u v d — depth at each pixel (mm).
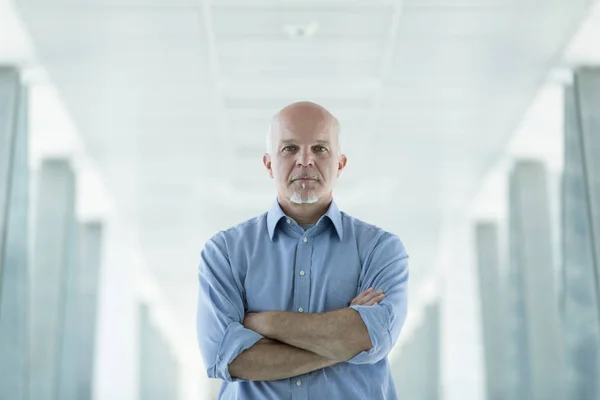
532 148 10977
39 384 10406
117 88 8875
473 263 15328
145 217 15305
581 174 8250
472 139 10664
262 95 9398
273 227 2254
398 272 2250
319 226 2252
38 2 6754
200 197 13820
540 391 10562
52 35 7445
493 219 15102
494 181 12766
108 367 14711
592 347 7910
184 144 10945
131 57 8062
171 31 7512
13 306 7992
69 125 10086
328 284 2209
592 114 8070
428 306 22641
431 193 13445
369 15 7523
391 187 12992
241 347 2111
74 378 10945
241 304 2219
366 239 2279
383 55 8352
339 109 9797
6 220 7832
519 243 11203
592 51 7828
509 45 7797
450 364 17500
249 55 8375
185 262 19406
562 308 8281
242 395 2152
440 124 10102
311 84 9172
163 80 8703
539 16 7133
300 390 2109
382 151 11148
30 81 8531
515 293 11195
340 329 2086
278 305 2197
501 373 14469
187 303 24844
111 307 14906
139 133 10453
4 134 7996
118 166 11984
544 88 8875
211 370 2154
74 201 11266
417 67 8477
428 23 7453
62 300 10750
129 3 6898
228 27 7758
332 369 2135
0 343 7922
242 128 10391
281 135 2213
